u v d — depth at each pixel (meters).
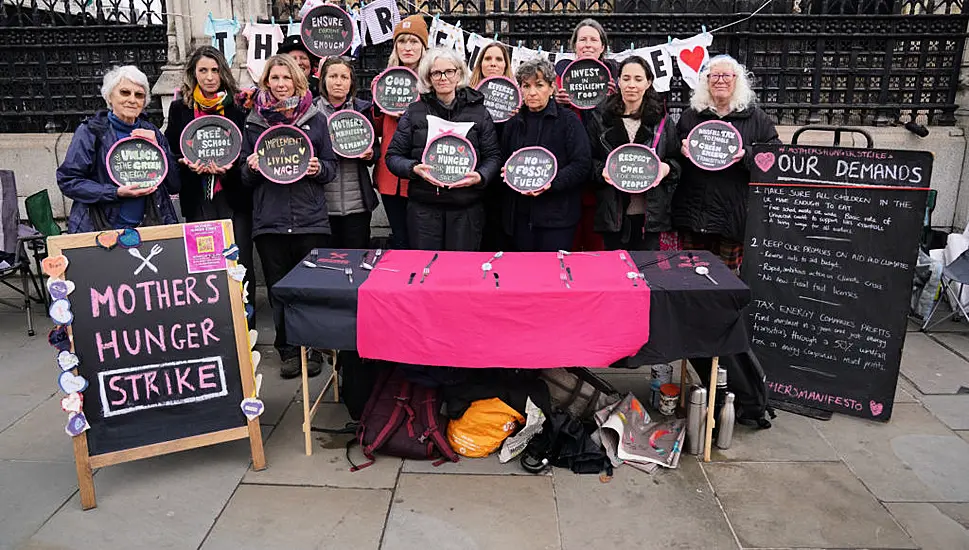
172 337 3.01
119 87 3.48
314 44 4.91
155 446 2.98
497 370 3.37
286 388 4.00
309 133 3.86
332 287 3.07
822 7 5.50
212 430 3.07
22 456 3.29
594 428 3.41
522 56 5.23
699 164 3.88
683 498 2.94
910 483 3.05
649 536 2.70
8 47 5.86
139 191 3.50
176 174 3.86
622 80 3.82
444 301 3.02
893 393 3.54
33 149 5.80
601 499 2.93
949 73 5.59
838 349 3.62
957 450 3.31
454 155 3.75
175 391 3.02
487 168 3.84
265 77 3.79
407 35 4.35
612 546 2.64
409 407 3.26
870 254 3.50
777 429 3.52
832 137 5.60
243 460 3.23
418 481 3.06
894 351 3.51
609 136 3.89
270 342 4.72
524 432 3.20
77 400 2.82
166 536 2.70
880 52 5.56
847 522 2.78
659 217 3.98
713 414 3.23
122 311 2.94
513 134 3.97
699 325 3.06
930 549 2.63
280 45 5.07
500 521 2.79
